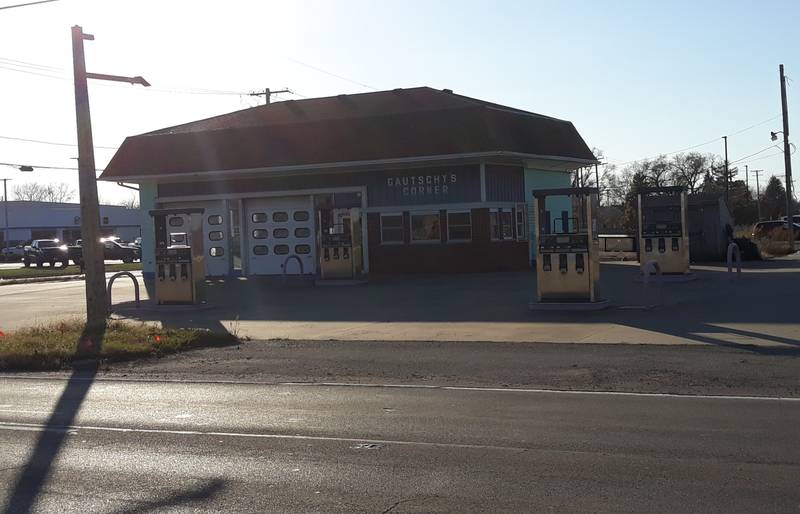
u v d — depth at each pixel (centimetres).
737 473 689
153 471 752
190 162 3309
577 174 5125
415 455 780
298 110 3675
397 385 1170
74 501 666
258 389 1177
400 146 3038
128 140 3472
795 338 1397
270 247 3306
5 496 684
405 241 3094
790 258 3431
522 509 614
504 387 1123
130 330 1739
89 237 1831
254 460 780
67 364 1465
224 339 1634
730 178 9300
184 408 1049
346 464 755
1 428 955
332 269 2789
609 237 4053
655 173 9819
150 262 3441
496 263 3041
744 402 970
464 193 3023
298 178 3231
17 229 10575
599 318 1723
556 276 1886
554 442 812
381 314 1972
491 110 3070
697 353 1306
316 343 1594
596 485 668
